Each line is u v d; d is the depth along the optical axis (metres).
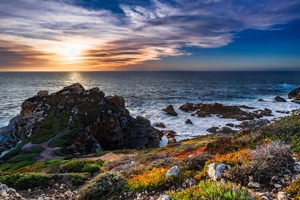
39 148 43.75
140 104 112.94
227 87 192.50
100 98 68.19
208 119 80.75
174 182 10.72
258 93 151.00
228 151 15.68
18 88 196.25
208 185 8.29
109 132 59.44
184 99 128.62
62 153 40.66
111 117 60.06
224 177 9.72
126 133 64.06
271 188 8.47
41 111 67.75
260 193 8.06
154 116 87.06
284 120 21.11
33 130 58.47
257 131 18.61
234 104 110.00
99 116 58.84
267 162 9.88
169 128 72.62
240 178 9.44
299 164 10.04
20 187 14.50
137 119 69.25
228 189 7.22
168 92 161.00
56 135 51.69
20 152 43.81
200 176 10.64
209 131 68.06
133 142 62.59
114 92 164.12
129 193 10.69
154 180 11.05
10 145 59.12
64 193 13.59
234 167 10.03
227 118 80.94
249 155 11.36
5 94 152.62
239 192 7.01
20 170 28.94
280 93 150.12
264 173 9.44
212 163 11.40
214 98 131.12
